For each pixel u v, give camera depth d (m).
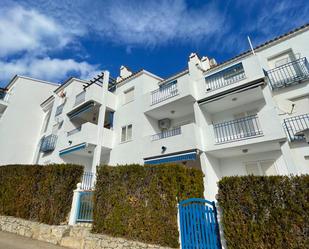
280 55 13.72
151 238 6.64
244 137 10.91
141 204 7.29
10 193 10.74
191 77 15.41
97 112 19.83
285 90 12.20
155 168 7.67
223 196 6.05
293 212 4.93
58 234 8.16
